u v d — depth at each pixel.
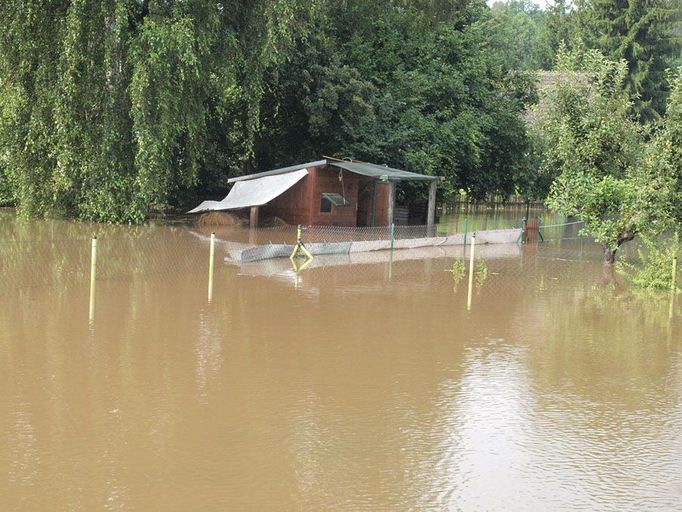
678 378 11.48
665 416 9.73
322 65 36.47
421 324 14.52
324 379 10.70
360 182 35.28
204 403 9.45
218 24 27.97
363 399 9.91
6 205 34.75
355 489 7.29
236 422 8.87
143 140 25.48
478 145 42.88
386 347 12.62
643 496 7.37
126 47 26.22
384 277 20.30
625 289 19.89
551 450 8.46
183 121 27.92
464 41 45.34
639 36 60.00
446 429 8.98
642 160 22.05
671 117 21.16
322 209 32.66
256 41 29.58
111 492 6.98
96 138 26.88
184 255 22.12
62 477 7.24
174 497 6.94
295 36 33.12
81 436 8.24
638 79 58.25
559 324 15.12
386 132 38.25
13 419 8.63
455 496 7.23
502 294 18.34
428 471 7.77
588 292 19.22
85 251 21.72
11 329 12.52
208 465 7.67
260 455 7.97
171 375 10.51
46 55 25.95
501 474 7.77
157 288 16.67
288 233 29.89
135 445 8.07
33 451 7.80
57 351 11.39
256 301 15.90
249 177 33.22
